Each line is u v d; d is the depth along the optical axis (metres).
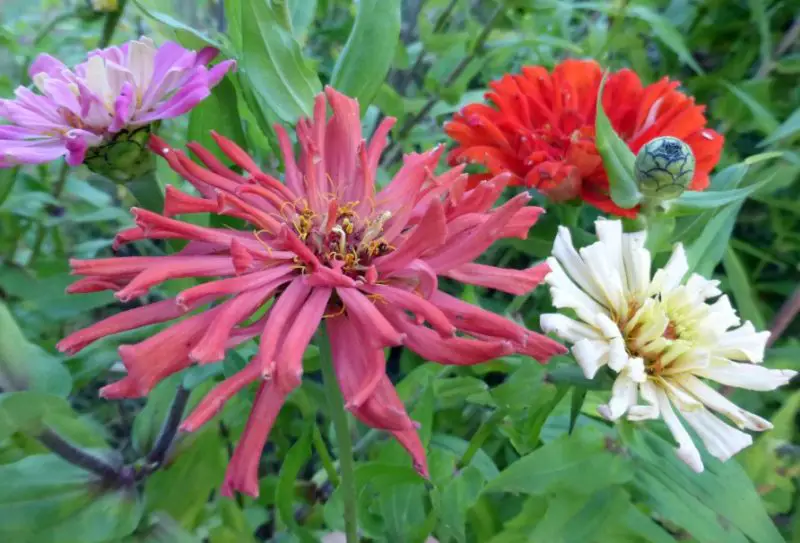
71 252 0.24
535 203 0.25
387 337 0.11
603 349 0.15
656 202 0.18
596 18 0.40
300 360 0.11
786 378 0.15
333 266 0.13
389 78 0.33
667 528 0.19
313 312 0.12
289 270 0.13
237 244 0.11
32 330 0.21
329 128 0.15
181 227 0.12
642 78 0.35
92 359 0.20
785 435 0.21
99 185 0.29
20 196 0.22
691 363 0.15
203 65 0.16
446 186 0.14
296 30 0.21
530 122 0.20
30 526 0.15
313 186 0.14
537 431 0.18
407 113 0.29
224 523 0.18
